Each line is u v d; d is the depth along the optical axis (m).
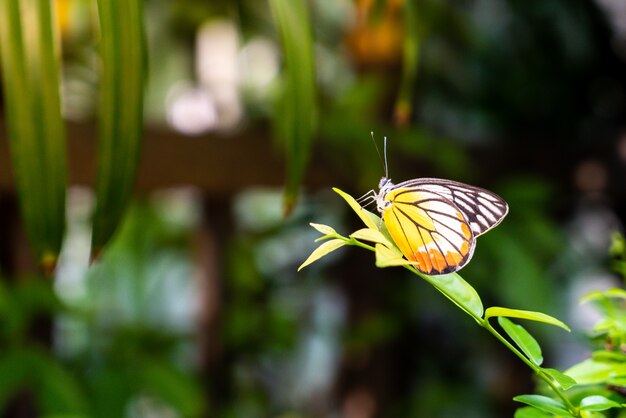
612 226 1.24
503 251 1.01
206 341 1.02
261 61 1.37
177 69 1.37
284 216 0.63
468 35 1.19
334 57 1.31
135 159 0.61
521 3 1.25
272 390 1.40
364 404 1.17
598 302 0.59
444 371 1.27
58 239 0.61
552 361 1.20
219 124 1.23
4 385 0.77
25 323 0.81
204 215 1.01
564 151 1.07
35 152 0.60
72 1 0.96
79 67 1.03
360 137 0.94
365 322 1.12
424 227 0.59
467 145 1.03
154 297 1.29
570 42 1.26
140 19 0.61
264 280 1.25
